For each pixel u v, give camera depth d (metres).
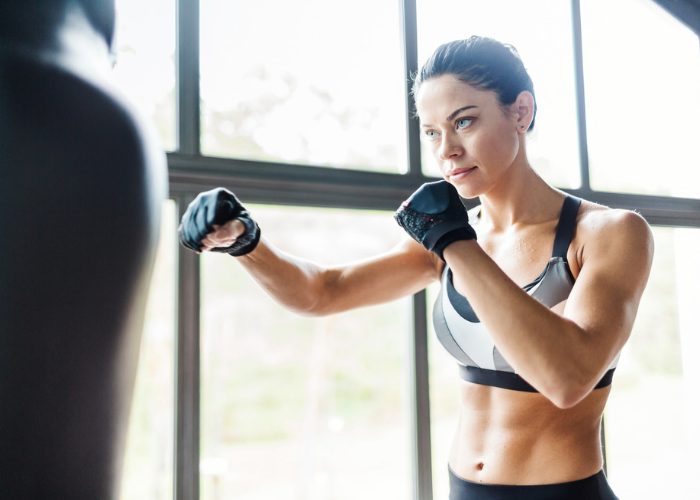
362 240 4.13
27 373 0.47
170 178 1.83
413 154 2.26
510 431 1.17
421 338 2.20
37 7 0.52
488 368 1.20
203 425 1.82
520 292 0.96
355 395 4.76
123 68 1.85
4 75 0.47
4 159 0.46
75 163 0.49
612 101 2.85
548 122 2.72
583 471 1.15
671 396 3.76
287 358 4.70
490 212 1.31
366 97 2.35
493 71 1.11
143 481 1.86
